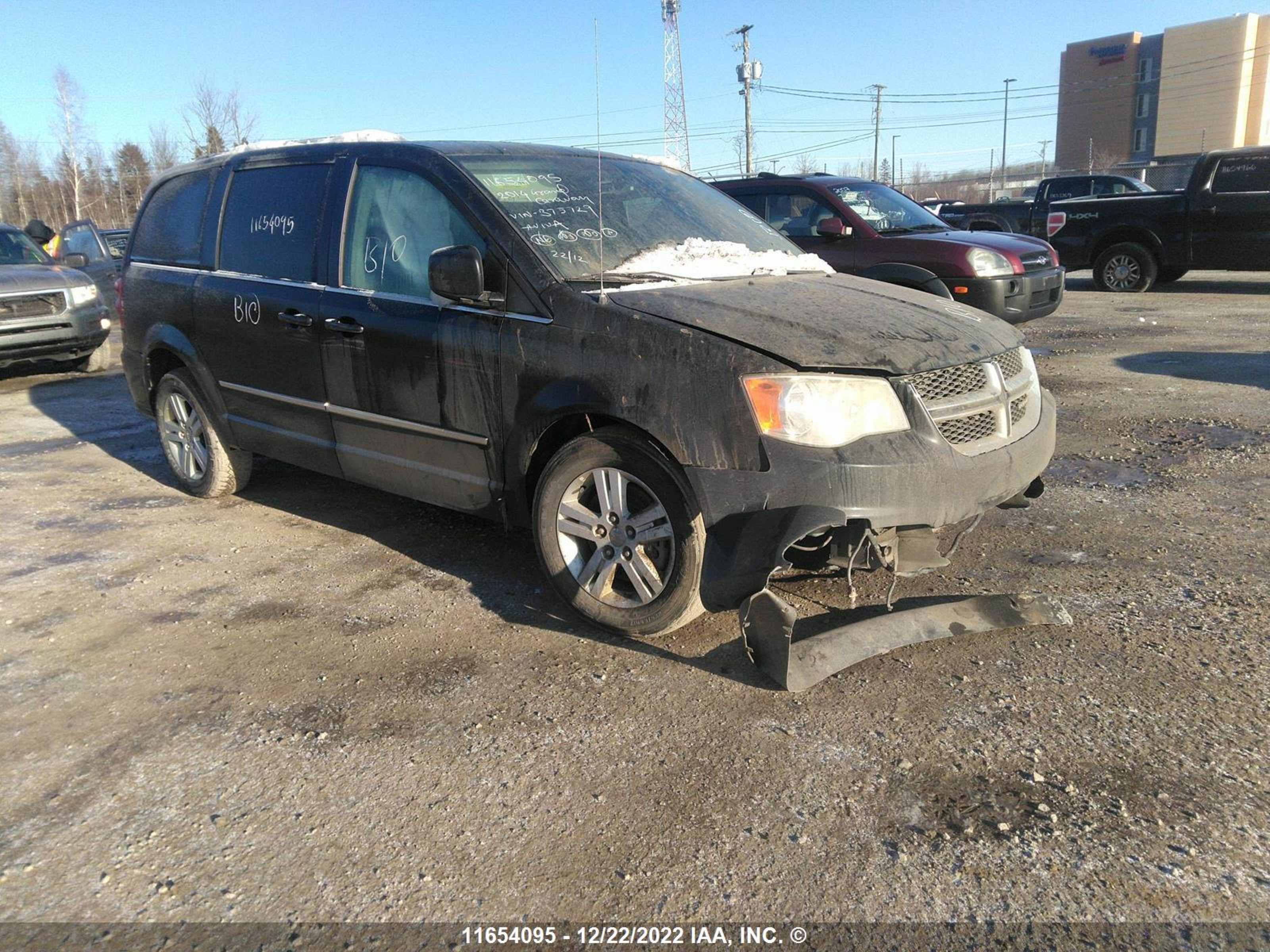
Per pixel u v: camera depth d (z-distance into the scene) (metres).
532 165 4.06
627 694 3.04
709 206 4.54
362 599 3.91
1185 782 2.46
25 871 2.32
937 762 2.59
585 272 3.55
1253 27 68.06
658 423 3.06
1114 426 6.20
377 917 2.13
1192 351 8.77
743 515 2.93
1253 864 2.16
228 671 3.31
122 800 2.60
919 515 2.91
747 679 3.09
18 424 7.66
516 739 2.82
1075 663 3.08
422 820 2.47
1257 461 5.23
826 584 3.75
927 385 3.03
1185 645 3.16
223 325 4.78
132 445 6.85
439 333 3.71
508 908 2.15
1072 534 4.27
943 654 3.18
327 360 4.23
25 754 2.84
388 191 4.07
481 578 4.07
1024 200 17.56
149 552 4.54
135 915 2.17
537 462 3.60
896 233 8.38
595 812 2.46
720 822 2.40
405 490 4.12
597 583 3.40
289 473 5.91
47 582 4.18
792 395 2.88
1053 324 11.03
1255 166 12.32
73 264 10.25
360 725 2.93
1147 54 74.69
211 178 5.09
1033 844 2.26
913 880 2.17
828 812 2.41
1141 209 13.30
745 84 46.16
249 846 2.39
